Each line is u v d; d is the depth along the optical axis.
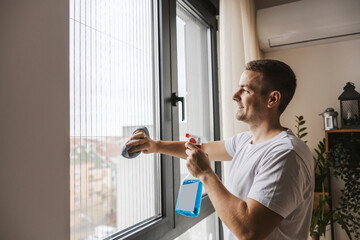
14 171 0.60
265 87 1.00
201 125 1.86
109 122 1.04
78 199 0.89
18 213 0.60
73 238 0.87
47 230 0.62
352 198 2.41
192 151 0.93
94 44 0.98
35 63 0.63
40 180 0.62
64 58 0.68
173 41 1.48
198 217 1.64
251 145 1.03
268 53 2.96
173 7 1.50
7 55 0.60
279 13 2.60
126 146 0.99
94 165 0.96
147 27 1.30
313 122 2.76
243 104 1.04
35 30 0.63
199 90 1.86
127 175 1.12
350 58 2.66
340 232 2.45
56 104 0.66
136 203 1.16
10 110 0.60
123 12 1.14
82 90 0.92
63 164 0.67
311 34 2.56
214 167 1.95
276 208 0.81
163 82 1.36
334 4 2.42
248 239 0.79
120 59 1.11
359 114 2.42
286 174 0.84
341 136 2.54
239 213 0.81
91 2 0.97
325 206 2.40
